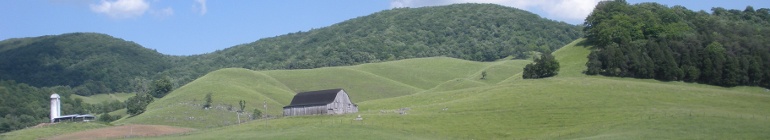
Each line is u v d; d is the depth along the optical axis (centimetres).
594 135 11550
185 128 15425
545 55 19975
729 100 14900
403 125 13062
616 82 17125
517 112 14025
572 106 14262
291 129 12762
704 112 12606
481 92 17425
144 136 13050
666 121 11912
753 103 14538
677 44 19388
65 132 14838
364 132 12200
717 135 10656
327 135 11875
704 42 19838
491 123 13288
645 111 13175
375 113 14575
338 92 15638
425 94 18925
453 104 15525
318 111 15312
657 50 19062
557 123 12938
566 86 16600
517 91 16450
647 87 16425
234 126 14050
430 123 13350
